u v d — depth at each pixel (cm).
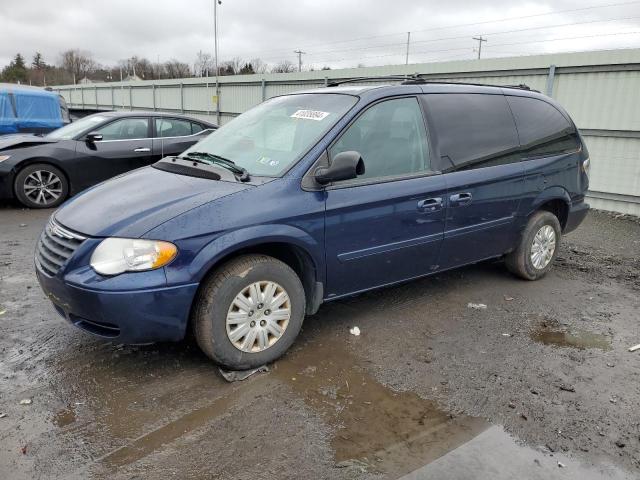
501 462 244
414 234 380
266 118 399
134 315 279
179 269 284
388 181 362
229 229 295
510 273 519
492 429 269
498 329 393
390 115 375
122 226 286
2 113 1098
